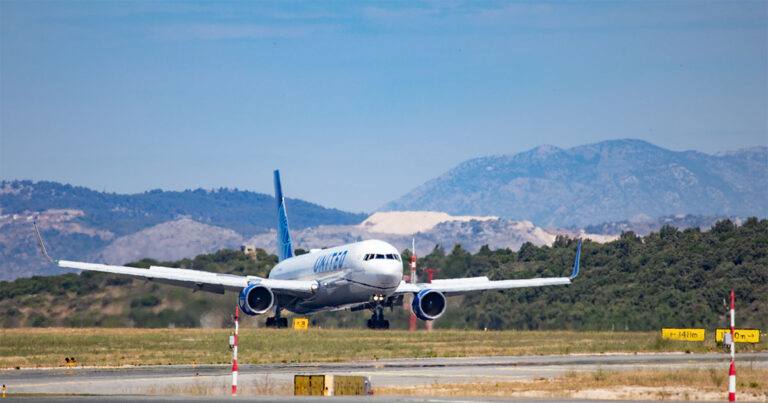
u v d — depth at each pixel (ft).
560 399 288.51
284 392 319.47
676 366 429.38
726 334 312.29
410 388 332.60
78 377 389.19
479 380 364.79
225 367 447.42
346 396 299.99
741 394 311.47
